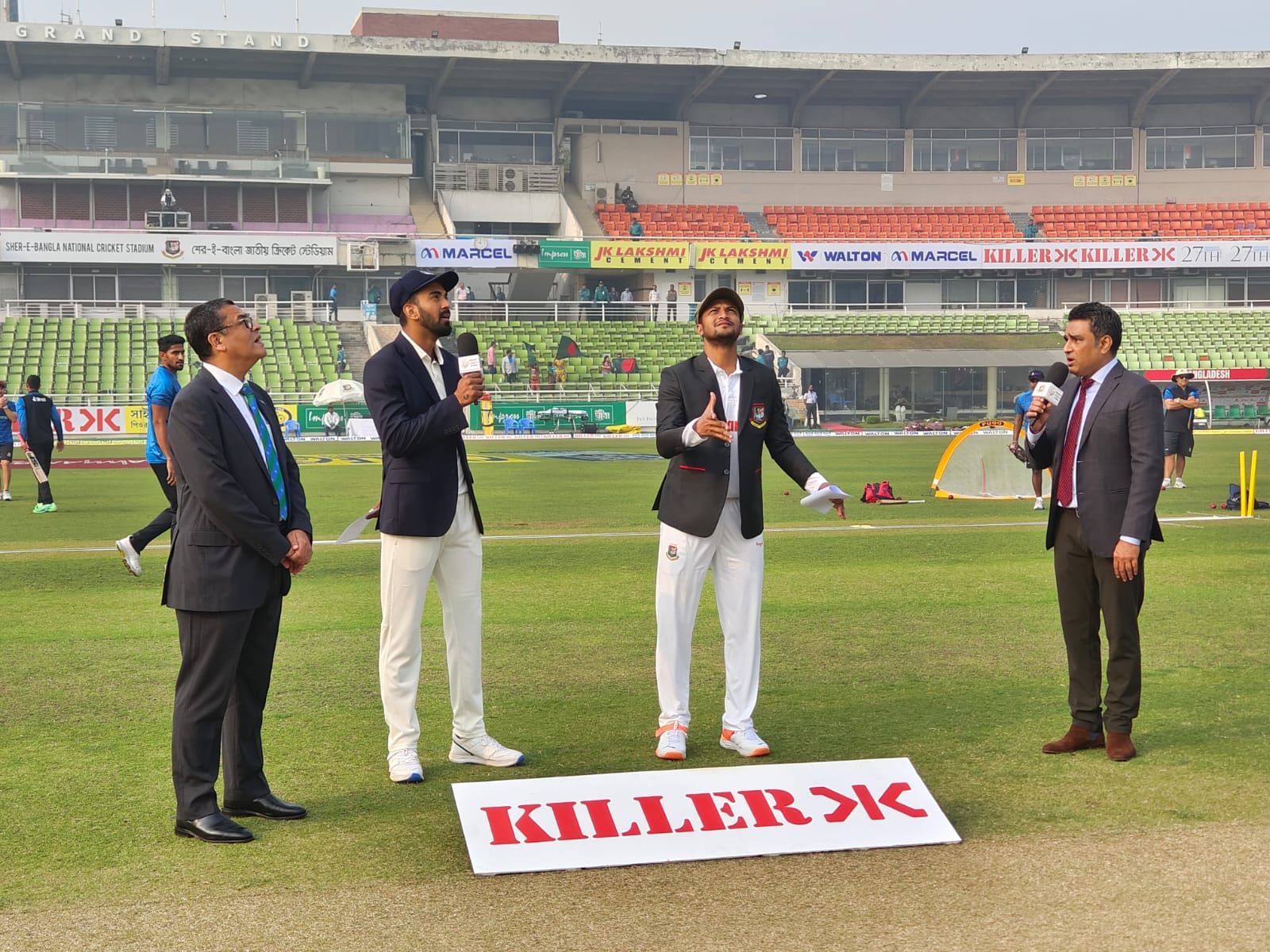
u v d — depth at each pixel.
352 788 5.04
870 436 38.72
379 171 50.19
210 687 4.50
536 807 4.37
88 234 44.59
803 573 10.54
